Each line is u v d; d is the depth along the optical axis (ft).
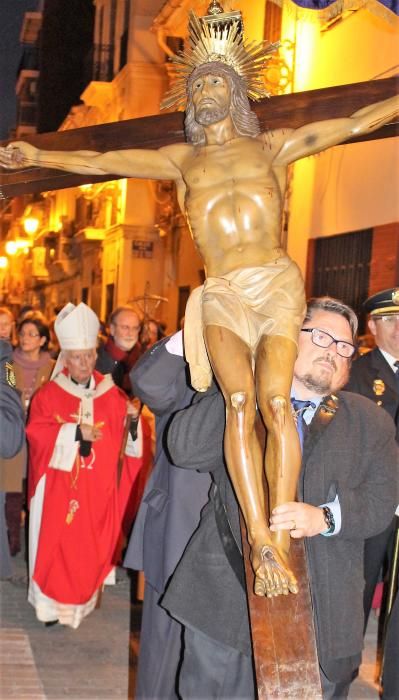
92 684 15.62
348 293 30.30
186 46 10.82
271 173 10.40
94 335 19.34
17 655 16.79
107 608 19.79
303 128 10.50
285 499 8.65
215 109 10.33
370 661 17.06
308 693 8.50
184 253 56.59
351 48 28.25
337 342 9.60
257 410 9.12
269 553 8.48
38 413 18.90
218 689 9.41
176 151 10.78
